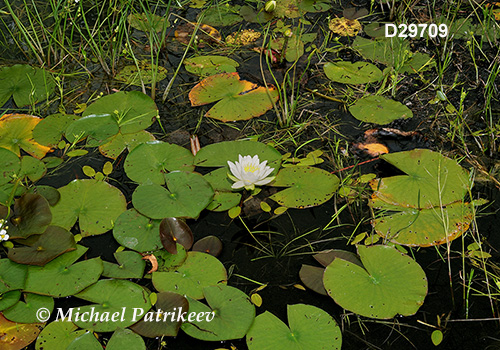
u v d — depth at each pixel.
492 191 1.85
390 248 1.58
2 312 1.41
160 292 1.46
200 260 1.56
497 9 2.89
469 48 2.55
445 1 2.99
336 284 1.49
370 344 1.38
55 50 2.61
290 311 1.42
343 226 1.74
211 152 1.94
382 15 2.92
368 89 2.41
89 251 1.63
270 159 1.91
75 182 1.82
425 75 2.47
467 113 2.24
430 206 1.73
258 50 2.66
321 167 1.98
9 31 2.73
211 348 1.37
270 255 1.64
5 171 1.88
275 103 2.27
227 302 1.43
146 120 2.15
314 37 2.75
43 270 1.51
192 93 2.34
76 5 2.97
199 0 3.07
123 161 1.99
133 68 2.55
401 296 1.45
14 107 2.29
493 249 1.64
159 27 2.82
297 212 1.79
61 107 2.28
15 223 1.65
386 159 1.91
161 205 1.68
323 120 2.22
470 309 1.47
